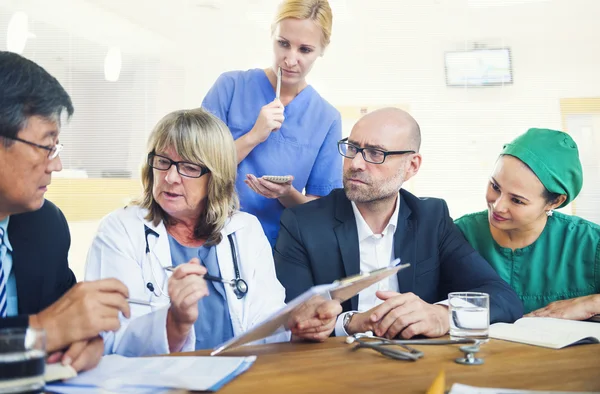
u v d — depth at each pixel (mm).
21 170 1091
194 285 1199
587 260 1785
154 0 4875
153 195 1562
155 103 5004
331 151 2311
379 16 4781
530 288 1835
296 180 2262
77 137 4953
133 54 5000
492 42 4738
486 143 4801
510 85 4754
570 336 1253
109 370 996
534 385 926
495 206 1751
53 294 1336
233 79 2295
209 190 1561
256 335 1129
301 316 1262
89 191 4402
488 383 938
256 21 4875
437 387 798
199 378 930
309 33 2098
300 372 1007
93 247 1538
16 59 1082
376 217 1791
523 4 4641
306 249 1747
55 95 1108
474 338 1233
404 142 1729
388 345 1221
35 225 1330
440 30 4766
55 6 4812
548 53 4703
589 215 4699
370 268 1797
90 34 4957
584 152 4703
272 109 2129
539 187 1698
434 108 4820
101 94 4988
